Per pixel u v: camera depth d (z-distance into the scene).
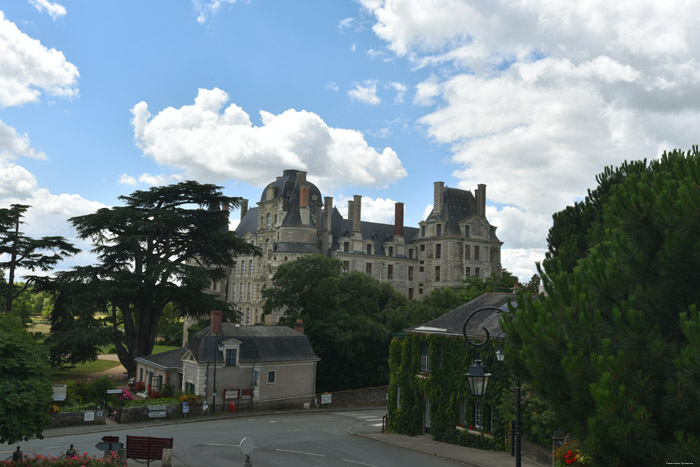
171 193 66.88
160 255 69.19
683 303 14.37
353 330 68.62
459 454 32.53
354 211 117.38
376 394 63.12
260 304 112.44
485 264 119.44
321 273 70.69
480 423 35.19
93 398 49.31
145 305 65.75
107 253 62.59
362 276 73.62
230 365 51.66
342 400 59.91
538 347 15.15
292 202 110.69
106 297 60.47
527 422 31.36
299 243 108.56
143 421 45.03
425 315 75.25
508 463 29.50
